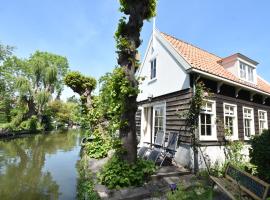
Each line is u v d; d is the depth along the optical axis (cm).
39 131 3055
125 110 612
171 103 939
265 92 1141
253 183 393
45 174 880
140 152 832
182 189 533
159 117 1042
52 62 4684
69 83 1454
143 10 657
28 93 3111
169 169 732
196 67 805
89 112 1313
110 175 565
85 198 511
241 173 446
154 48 1156
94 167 791
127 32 649
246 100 1091
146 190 542
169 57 991
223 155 855
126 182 552
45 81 3600
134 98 628
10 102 3089
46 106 3547
